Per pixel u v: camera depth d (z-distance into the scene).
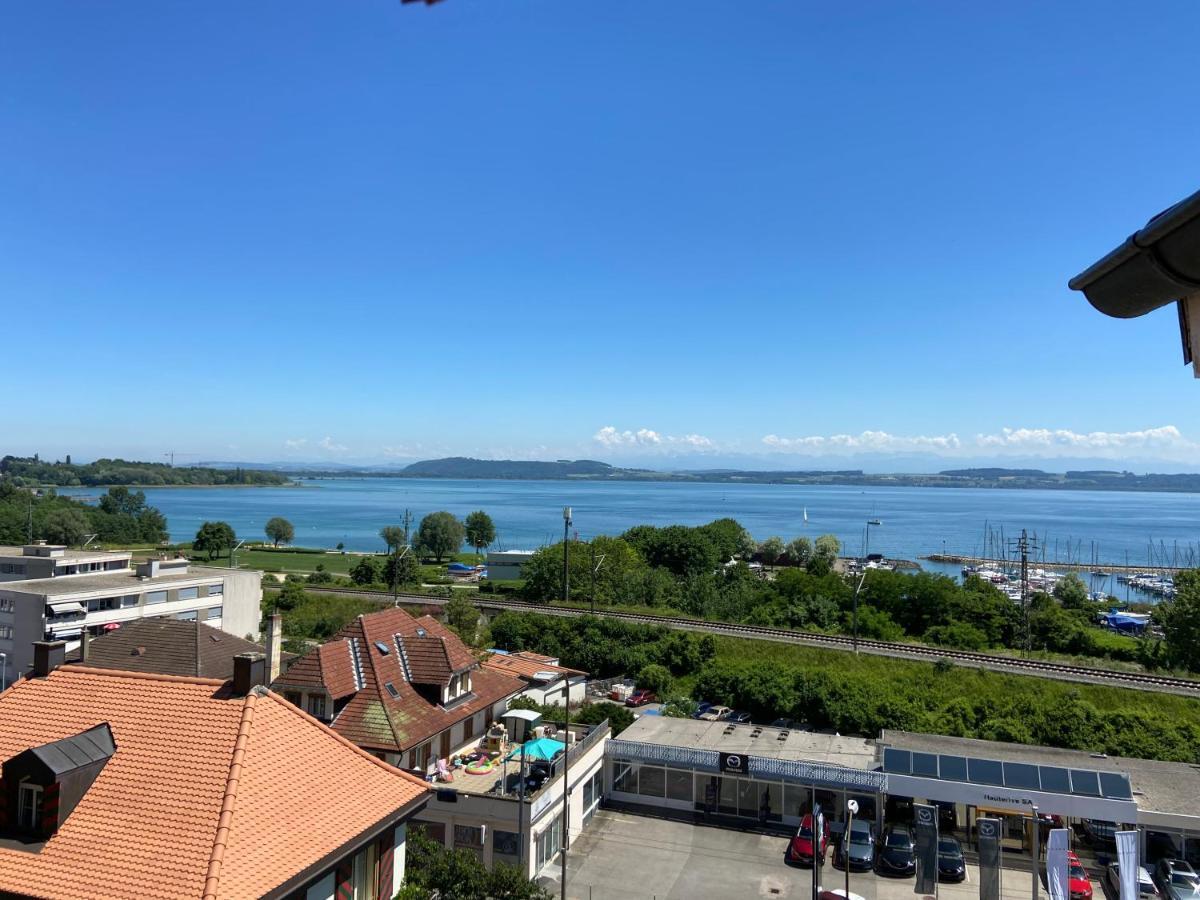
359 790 25.52
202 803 22.52
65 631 82.19
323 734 26.89
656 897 40.28
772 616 106.44
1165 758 57.44
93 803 22.88
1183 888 39.78
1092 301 5.42
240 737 24.42
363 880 24.88
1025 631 97.69
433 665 49.50
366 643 49.34
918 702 69.69
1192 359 4.92
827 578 116.38
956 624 101.38
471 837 41.66
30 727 25.53
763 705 72.44
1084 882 39.88
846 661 79.50
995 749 52.59
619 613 103.31
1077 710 62.62
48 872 21.02
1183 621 89.62
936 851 39.12
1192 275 4.46
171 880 20.44
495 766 47.59
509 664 70.88
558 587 123.25
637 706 75.50
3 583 87.94
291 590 113.50
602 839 47.28
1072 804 43.56
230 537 191.75
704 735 55.19
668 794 52.19
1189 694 67.31
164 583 92.50
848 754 50.97
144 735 24.92
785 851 45.88
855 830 45.91
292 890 21.11
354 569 140.75
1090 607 135.25
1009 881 42.25
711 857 45.03
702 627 92.62
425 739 45.31
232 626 100.50
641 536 162.12
